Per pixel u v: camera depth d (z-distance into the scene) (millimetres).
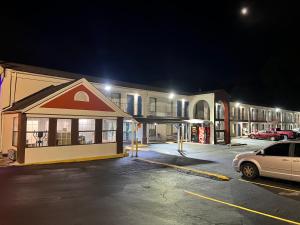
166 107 29797
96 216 6121
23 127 13414
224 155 18375
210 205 7094
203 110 31141
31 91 17578
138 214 6293
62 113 14820
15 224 5602
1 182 9547
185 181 10047
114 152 17281
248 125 41375
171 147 23500
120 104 25031
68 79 19609
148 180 10164
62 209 6594
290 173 9188
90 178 10406
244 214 6410
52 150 14383
